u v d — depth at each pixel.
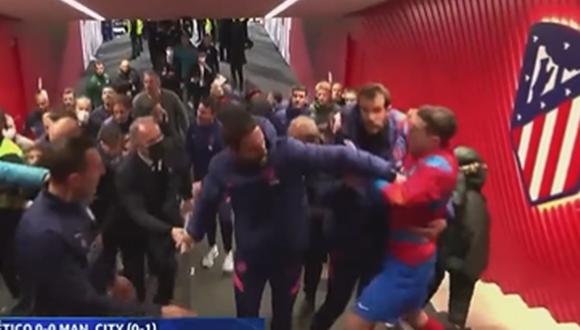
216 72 15.05
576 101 5.17
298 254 4.07
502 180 6.29
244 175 3.88
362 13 12.07
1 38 12.46
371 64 11.62
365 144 4.34
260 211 3.96
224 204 6.43
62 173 2.79
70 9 11.67
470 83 7.00
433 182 3.75
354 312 4.12
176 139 6.15
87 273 3.01
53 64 16.92
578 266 5.15
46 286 2.80
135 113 6.12
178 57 13.22
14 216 4.80
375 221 4.25
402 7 9.59
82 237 2.89
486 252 5.21
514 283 6.11
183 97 13.17
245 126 3.73
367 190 4.03
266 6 11.43
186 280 6.49
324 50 15.38
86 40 22.61
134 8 11.48
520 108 5.90
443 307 5.91
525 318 5.71
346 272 4.50
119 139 4.92
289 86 18.33
